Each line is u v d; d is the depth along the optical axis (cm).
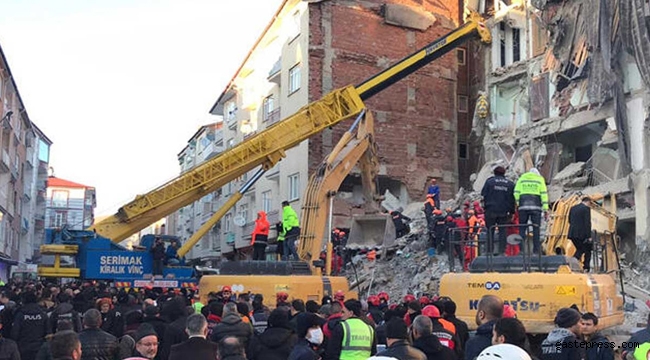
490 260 1121
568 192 2831
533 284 1012
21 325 951
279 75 4150
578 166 2895
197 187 2417
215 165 2444
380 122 3797
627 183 2497
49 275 2203
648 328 630
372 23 3875
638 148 2492
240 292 1534
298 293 1530
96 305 1105
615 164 2736
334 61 3766
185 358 622
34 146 6538
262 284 1531
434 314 780
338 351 722
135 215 2364
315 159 3622
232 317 798
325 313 976
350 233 3058
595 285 1018
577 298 984
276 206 4203
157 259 2288
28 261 6275
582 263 1262
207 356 629
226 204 2494
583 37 2792
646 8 2384
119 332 1063
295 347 717
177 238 2422
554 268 1072
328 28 3775
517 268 1100
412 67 2673
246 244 4722
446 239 2320
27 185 6312
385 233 2769
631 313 1694
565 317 620
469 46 4106
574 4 2858
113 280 2225
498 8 3588
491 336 611
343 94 2577
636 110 2511
